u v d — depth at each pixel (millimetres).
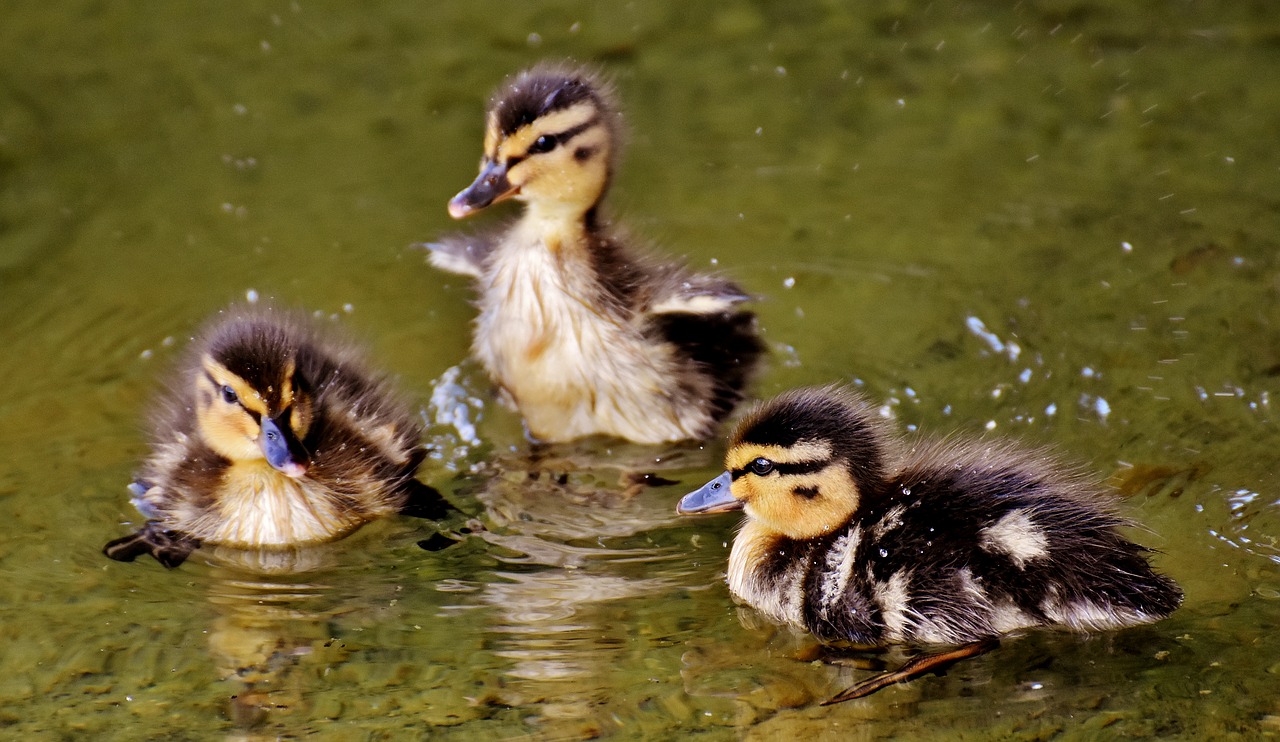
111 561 10125
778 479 9656
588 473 11336
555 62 13930
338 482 10664
